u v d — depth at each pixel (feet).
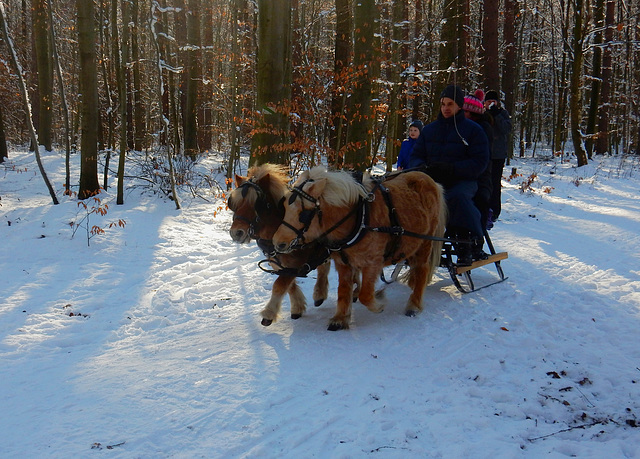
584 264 25.32
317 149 34.60
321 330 16.94
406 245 17.69
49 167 48.01
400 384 13.26
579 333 16.74
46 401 12.15
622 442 10.69
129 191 38.40
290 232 14.87
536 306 19.29
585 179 61.05
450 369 14.24
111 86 57.82
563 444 10.71
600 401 12.55
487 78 54.49
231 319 18.22
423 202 18.25
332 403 12.19
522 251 28.14
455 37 52.39
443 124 20.22
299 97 35.73
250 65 49.32
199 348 15.48
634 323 17.30
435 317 18.28
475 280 22.98
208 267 24.59
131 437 10.62
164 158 46.39
